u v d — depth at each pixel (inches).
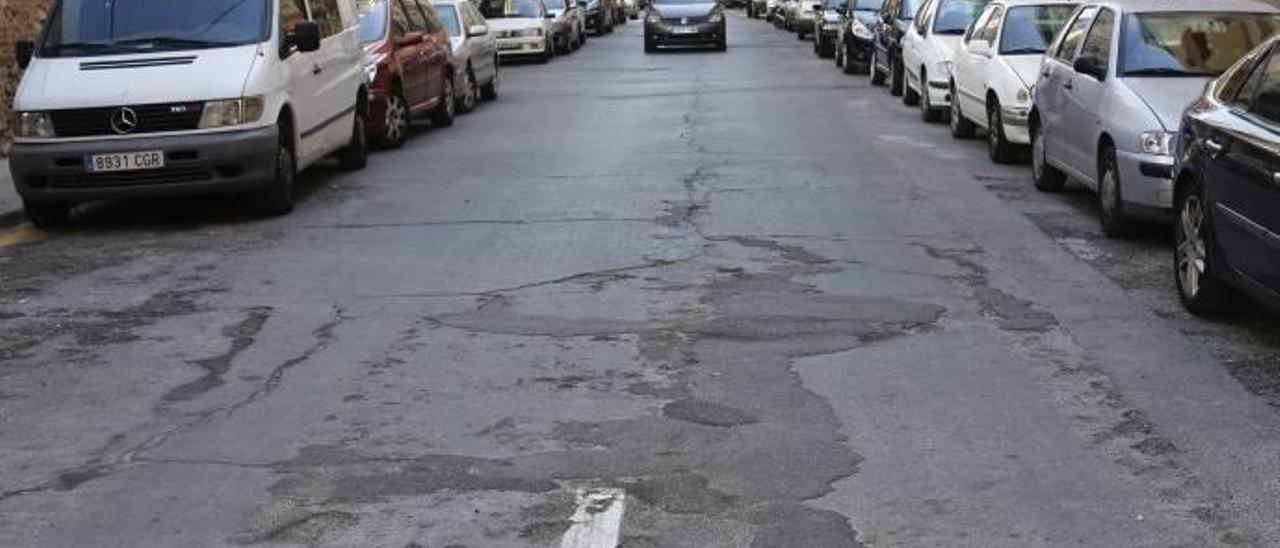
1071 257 378.6
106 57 444.8
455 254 385.1
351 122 552.7
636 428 234.2
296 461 220.8
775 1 2031.3
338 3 553.0
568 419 239.6
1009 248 390.9
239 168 435.8
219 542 189.8
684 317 310.5
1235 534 188.1
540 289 339.9
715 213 444.8
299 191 513.0
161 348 292.8
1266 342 288.8
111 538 191.8
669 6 1376.7
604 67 1165.1
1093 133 417.4
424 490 207.2
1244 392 253.1
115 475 216.2
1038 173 497.0
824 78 1020.5
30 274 374.9
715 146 620.4
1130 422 236.1
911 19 854.5
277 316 318.7
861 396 251.6
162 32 457.7
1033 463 216.4
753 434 230.7
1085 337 293.1
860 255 378.9
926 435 229.9
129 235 431.8
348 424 238.8
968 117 623.8
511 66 1202.0
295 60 475.2
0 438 235.5
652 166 556.4
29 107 430.3
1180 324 304.7
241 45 453.1
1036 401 248.2
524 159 587.2
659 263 368.2
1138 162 380.2
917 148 620.1
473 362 276.4
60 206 447.8
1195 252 309.3
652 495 204.1
